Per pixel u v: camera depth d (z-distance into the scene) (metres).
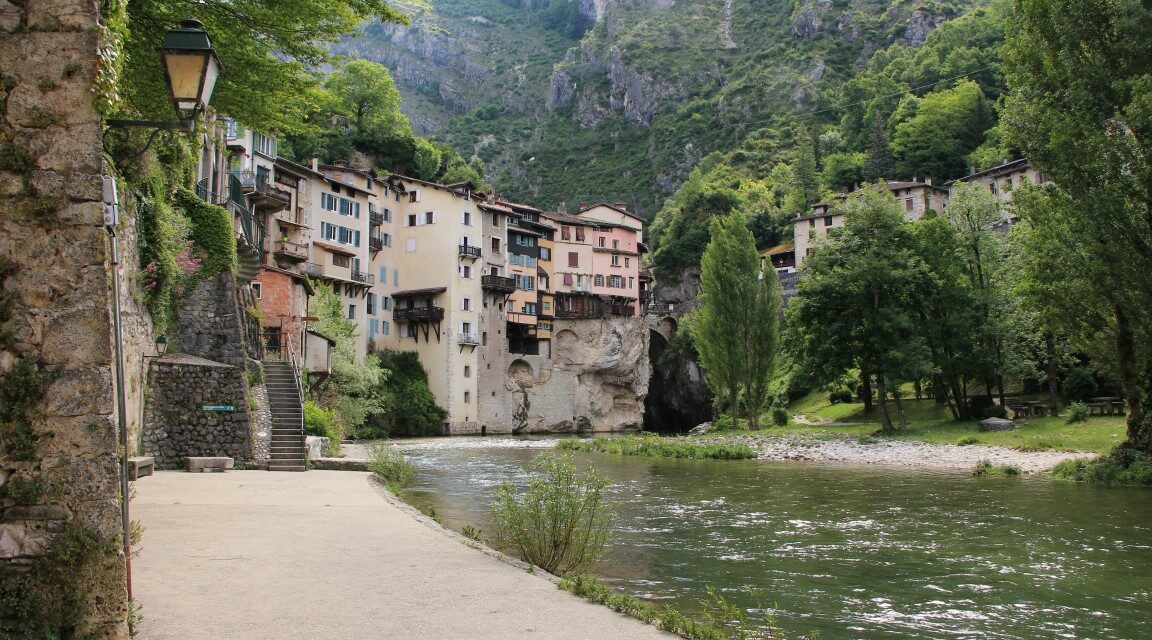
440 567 10.52
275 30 16.16
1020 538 17.33
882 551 16.06
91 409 6.75
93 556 6.58
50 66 6.95
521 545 12.45
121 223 18.58
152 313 23.53
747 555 15.64
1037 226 30.80
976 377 51.97
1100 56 28.06
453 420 86.69
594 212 118.31
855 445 48.09
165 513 14.66
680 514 21.88
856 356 53.25
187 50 8.62
